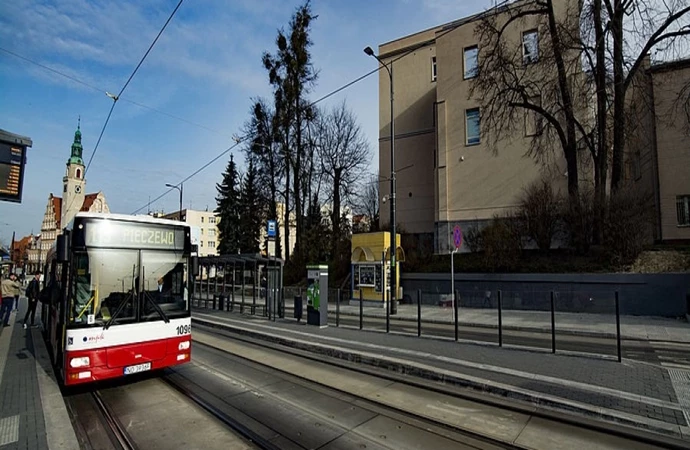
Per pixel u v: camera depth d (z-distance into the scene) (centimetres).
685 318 1417
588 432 490
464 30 2498
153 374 784
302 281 2973
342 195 3578
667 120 2159
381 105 3341
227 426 530
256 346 1062
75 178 6838
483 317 1540
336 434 496
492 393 629
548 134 1936
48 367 839
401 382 711
